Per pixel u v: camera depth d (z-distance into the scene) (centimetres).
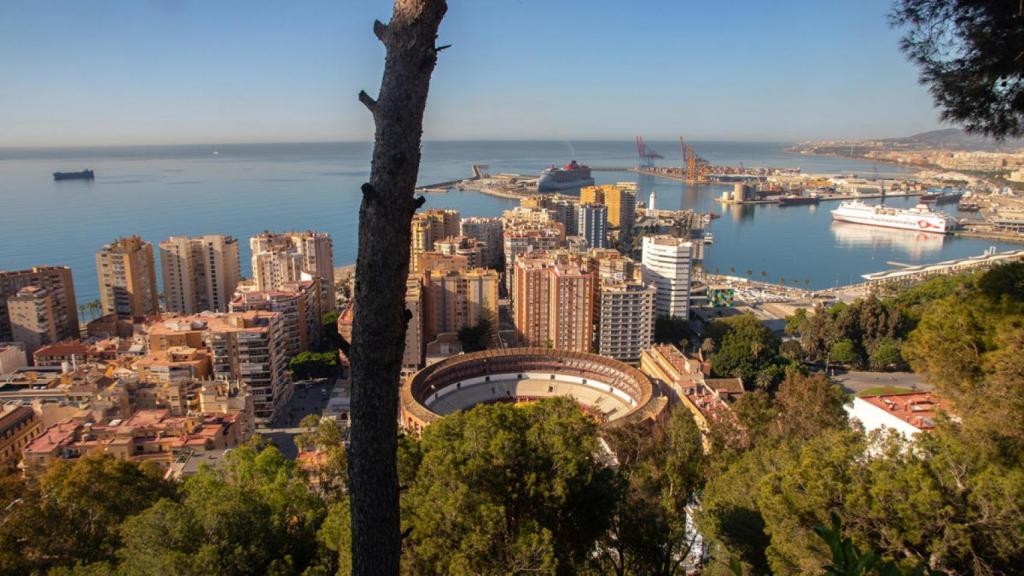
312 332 18038
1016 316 3130
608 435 6047
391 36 1464
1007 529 2627
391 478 1583
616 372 13288
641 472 4800
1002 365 2973
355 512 1583
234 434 10081
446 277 17600
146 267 19412
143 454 9219
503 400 13038
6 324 17112
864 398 7031
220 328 13375
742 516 3984
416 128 1466
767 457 4438
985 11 2494
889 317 15112
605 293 16200
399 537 1616
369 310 1495
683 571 4162
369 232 1471
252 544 3975
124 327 18088
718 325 16725
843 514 2972
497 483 3441
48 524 4672
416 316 15625
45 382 13050
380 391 1532
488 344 17538
